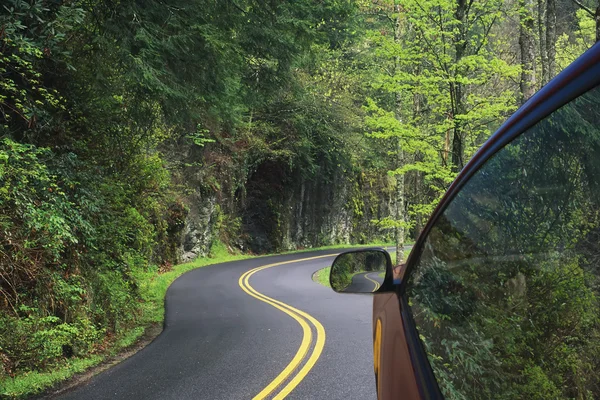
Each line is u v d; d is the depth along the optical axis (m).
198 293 15.77
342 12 11.13
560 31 22.45
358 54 30.52
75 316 8.32
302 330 9.67
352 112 30.44
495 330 1.12
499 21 15.48
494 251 1.17
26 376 6.62
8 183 6.77
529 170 0.99
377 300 3.11
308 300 14.26
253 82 11.32
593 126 0.73
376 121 14.27
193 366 7.12
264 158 33.28
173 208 24.03
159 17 9.06
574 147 0.81
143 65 8.29
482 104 13.16
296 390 5.91
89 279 9.30
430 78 13.41
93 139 11.23
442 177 13.59
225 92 10.52
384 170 41.91
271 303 13.61
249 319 11.04
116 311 9.89
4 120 8.43
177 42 8.83
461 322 1.33
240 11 10.12
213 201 29.41
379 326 2.59
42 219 7.29
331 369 6.82
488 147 1.27
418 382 1.53
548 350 0.91
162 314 12.00
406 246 47.16
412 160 19.95
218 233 31.36
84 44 9.66
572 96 0.79
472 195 1.37
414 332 1.82
